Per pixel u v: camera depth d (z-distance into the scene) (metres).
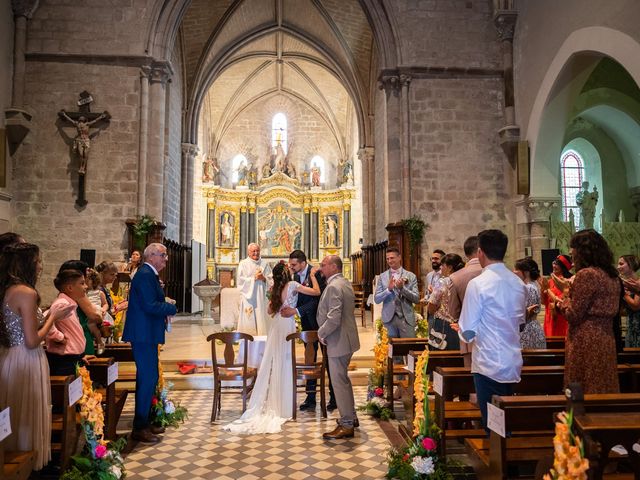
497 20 14.29
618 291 4.20
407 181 14.06
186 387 8.84
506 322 4.03
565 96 12.44
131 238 13.25
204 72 21.33
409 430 5.84
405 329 7.65
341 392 6.16
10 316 4.06
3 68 12.70
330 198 29.48
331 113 29.08
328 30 21.06
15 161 13.20
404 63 14.34
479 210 14.16
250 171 29.91
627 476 3.54
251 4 20.00
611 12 9.91
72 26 13.59
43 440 4.10
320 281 7.62
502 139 14.10
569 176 18.89
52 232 13.19
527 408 3.51
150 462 5.37
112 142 13.48
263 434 6.29
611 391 4.09
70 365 5.01
